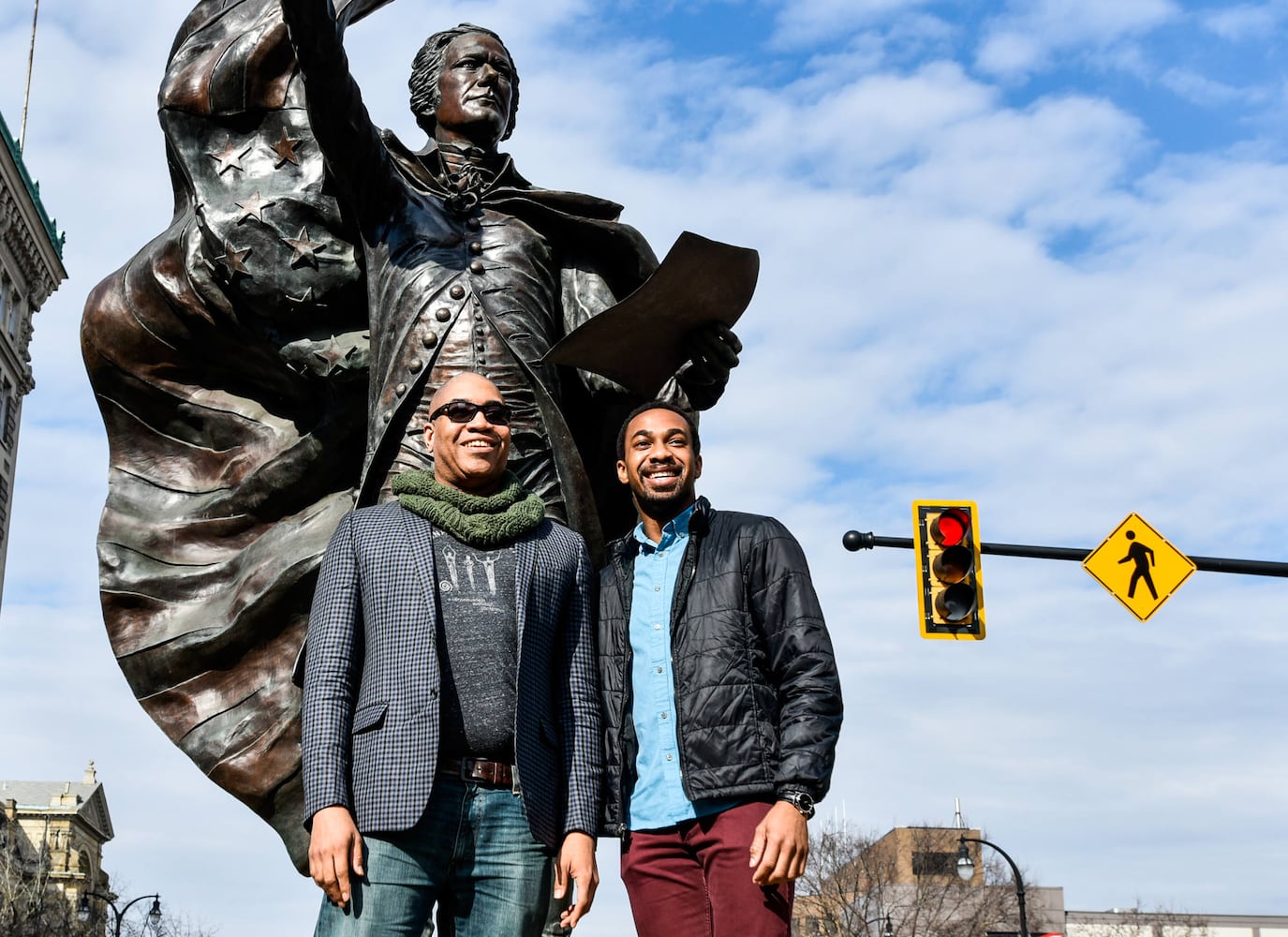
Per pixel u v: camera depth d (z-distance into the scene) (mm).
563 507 6965
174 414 7883
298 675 6871
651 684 5039
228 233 7344
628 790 5016
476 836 4688
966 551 14820
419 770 4590
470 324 6980
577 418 7551
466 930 4711
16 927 53688
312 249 7332
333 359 7379
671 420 5352
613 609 5219
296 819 7387
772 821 4699
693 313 6262
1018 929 62469
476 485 5141
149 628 7598
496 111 7543
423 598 4809
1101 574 16219
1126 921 88625
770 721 4945
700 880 4926
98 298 7793
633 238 7520
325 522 7586
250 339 7633
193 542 7738
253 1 7664
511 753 4777
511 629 4855
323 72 6504
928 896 60125
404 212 7168
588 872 4754
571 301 7492
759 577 5090
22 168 68688
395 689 4695
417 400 6887
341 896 4484
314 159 7441
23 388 75062
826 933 56281
